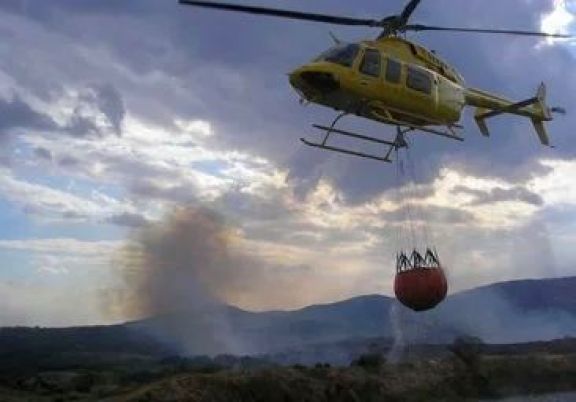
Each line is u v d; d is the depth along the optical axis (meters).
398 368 61.69
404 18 25.81
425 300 20.78
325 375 53.38
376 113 25.81
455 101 27.58
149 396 41.97
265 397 46.62
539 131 35.59
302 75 25.11
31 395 45.84
